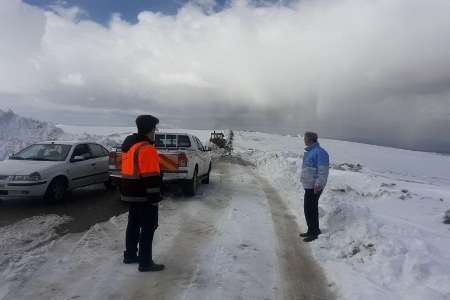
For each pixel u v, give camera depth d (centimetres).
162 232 791
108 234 748
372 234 710
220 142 4331
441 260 646
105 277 544
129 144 571
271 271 600
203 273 574
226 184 1562
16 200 1065
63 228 780
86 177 1148
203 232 800
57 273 549
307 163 777
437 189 1944
